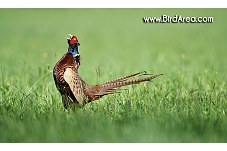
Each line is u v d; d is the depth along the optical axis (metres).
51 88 25.58
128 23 61.22
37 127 19.64
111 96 23.25
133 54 43.34
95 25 59.97
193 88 25.84
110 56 41.62
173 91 24.53
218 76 28.11
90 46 47.75
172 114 20.94
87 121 19.91
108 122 20.17
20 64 34.09
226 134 19.59
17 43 48.34
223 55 42.81
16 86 25.52
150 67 31.66
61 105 22.28
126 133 19.23
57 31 56.00
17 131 19.52
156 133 19.27
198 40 51.50
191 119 20.27
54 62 32.53
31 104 22.02
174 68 32.50
